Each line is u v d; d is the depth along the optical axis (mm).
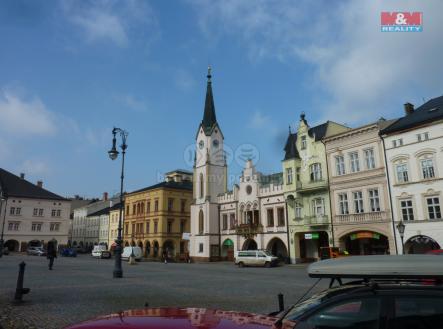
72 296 14398
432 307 3939
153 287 18219
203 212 59375
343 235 39719
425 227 32875
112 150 25094
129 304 12664
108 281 20797
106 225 93688
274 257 41500
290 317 4582
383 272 4641
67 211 87188
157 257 69062
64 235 85688
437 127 33000
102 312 11141
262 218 51219
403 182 34938
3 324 9453
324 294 4793
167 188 71812
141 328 3535
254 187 52969
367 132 38656
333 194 41312
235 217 55812
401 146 35500
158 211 71062
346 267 4945
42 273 25125
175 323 3723
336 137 41500
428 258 4555
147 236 73375
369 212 37438
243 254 43094
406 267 4508
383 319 4039
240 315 4480
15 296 13000
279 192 48938
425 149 33656
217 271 33125
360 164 38969
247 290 17703
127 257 58031
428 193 33031
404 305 4043
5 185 81938
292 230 46094
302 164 45625
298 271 33906
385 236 36625
